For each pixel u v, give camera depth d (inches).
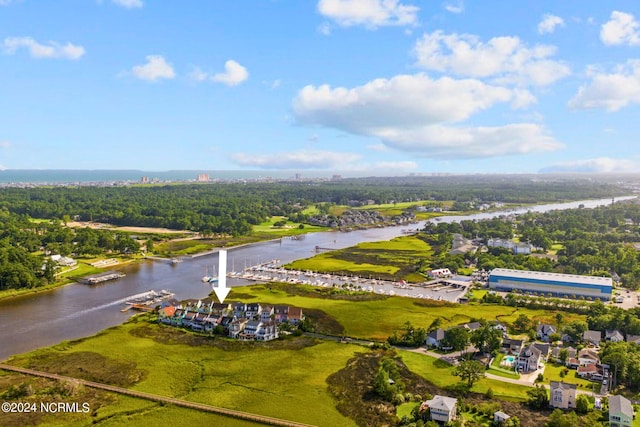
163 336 6481.3
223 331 6663.4
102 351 5885.8
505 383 5206.7
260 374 5300.2
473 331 6348.4
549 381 5260.8
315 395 4835.1
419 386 5073.8
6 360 5565.9
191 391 4867.1
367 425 4291.3
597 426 4175.7
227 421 4301.2
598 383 5206.7
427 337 6397.6
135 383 5012.3
